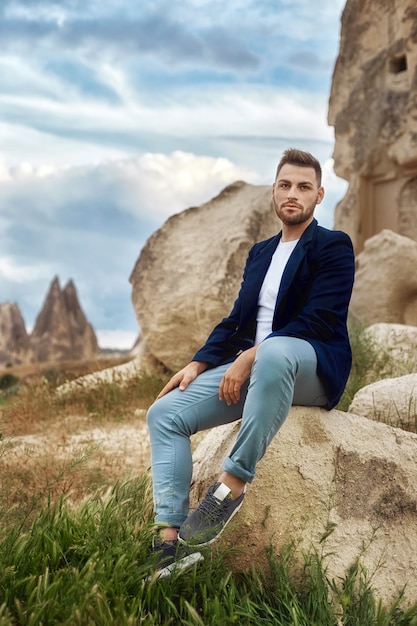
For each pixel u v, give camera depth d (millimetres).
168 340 9320
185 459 3350
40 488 4684
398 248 10742
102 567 2920
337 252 3475
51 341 58188
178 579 3059
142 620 2768
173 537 3156
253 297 3607
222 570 3209
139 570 2982
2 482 4703
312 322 3324
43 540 3162
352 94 17297
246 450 3121
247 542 3316
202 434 5484
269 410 3117
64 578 2906
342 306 3436
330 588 3195
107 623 2646
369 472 3455
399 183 16484
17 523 3361
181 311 9117
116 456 5594
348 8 17562
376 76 16734
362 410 4613
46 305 60094
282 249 3633
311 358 3262
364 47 17109
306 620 2939
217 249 9250
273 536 3312
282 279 3496
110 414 7578
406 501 3438
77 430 6910
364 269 11070
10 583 2854
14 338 55812
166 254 9664
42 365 19406
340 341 3438
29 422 7246
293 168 3580
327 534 3223
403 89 16141
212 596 3080
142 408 7918
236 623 2924
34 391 8445
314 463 3412
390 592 3240
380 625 3012
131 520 3402
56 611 2697
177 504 3229
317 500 3367
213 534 3102
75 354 58875
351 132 17266
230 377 3312
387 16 16609
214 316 8914
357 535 3346
